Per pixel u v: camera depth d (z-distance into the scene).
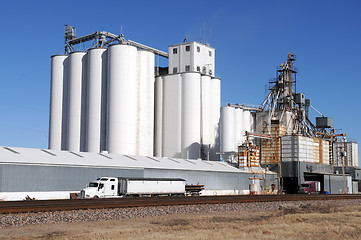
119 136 97.12
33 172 58.47
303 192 98.50
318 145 113.25
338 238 23.97
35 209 34.72
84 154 71.69
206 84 115.62
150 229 26.94
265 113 117.62
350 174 128.88
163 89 114.50
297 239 23.45
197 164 88.12
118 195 60.16
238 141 109.50
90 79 103.12
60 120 109.12
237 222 31.56
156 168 75.12
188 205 45.44
